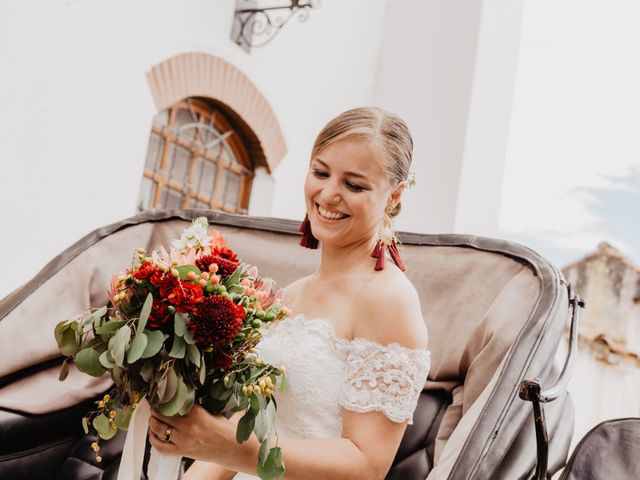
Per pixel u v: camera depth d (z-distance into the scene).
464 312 2.47
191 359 1.51
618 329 6.82
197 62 5.41
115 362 1.54
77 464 2.61
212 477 2.00
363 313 1.81
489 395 2.07
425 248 2.68
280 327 1.93
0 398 2.59
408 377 1.74
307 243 2.08
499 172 6.85
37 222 4.38
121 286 1.62
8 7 4.18
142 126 5.04
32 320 2.76
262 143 6.05
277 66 6.17
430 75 7.01
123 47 4.86
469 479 1.91
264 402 1.61
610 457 2.11
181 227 3.07
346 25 6.93
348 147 1.82
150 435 1.61
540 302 2.26
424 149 6.87
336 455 1.67
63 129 4.50
